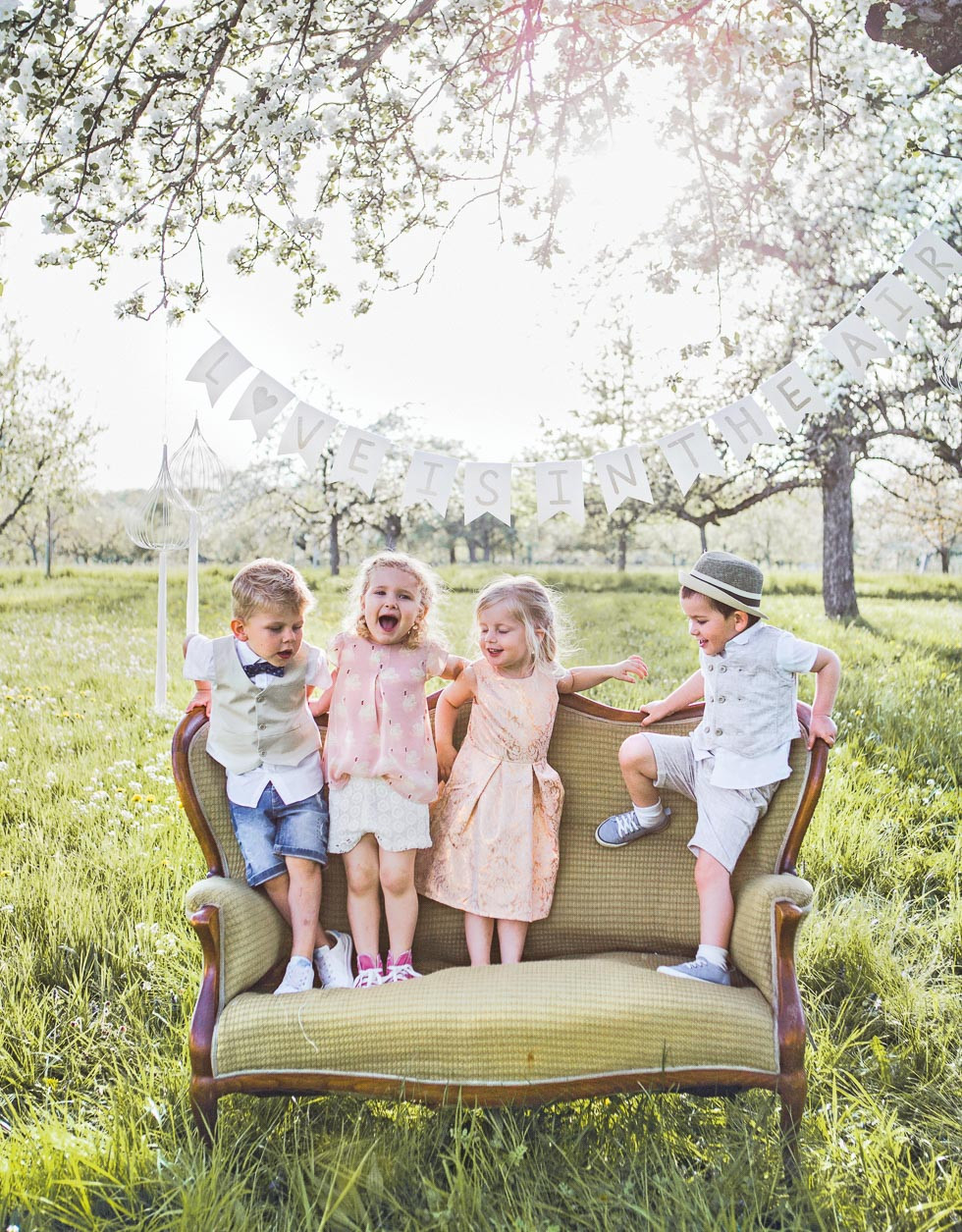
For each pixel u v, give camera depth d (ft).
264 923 9.27
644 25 14.24
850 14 12.17
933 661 32.68
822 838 14.99
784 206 23.49
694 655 34.99
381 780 9.87
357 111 13.26
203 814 9.63
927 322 29.01
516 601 10.22
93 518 102.47
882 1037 10.51
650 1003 8.18
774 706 9.69
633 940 10.55
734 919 9.34
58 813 15.94
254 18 12.87
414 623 10.36
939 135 21.06
